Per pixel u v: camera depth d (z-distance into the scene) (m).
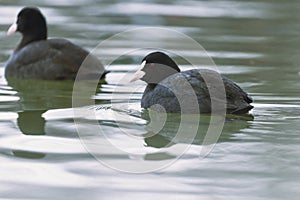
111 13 24.97
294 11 26.12
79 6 26.47
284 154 10.80
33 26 18.52
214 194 9.20
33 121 12.87
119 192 9.27
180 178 9.83
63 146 11.27
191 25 23.11
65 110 13.85
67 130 12.23
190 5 26.94
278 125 12.40
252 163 10.44
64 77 16.89
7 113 13.54
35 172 10.02
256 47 20.23
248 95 14.72
